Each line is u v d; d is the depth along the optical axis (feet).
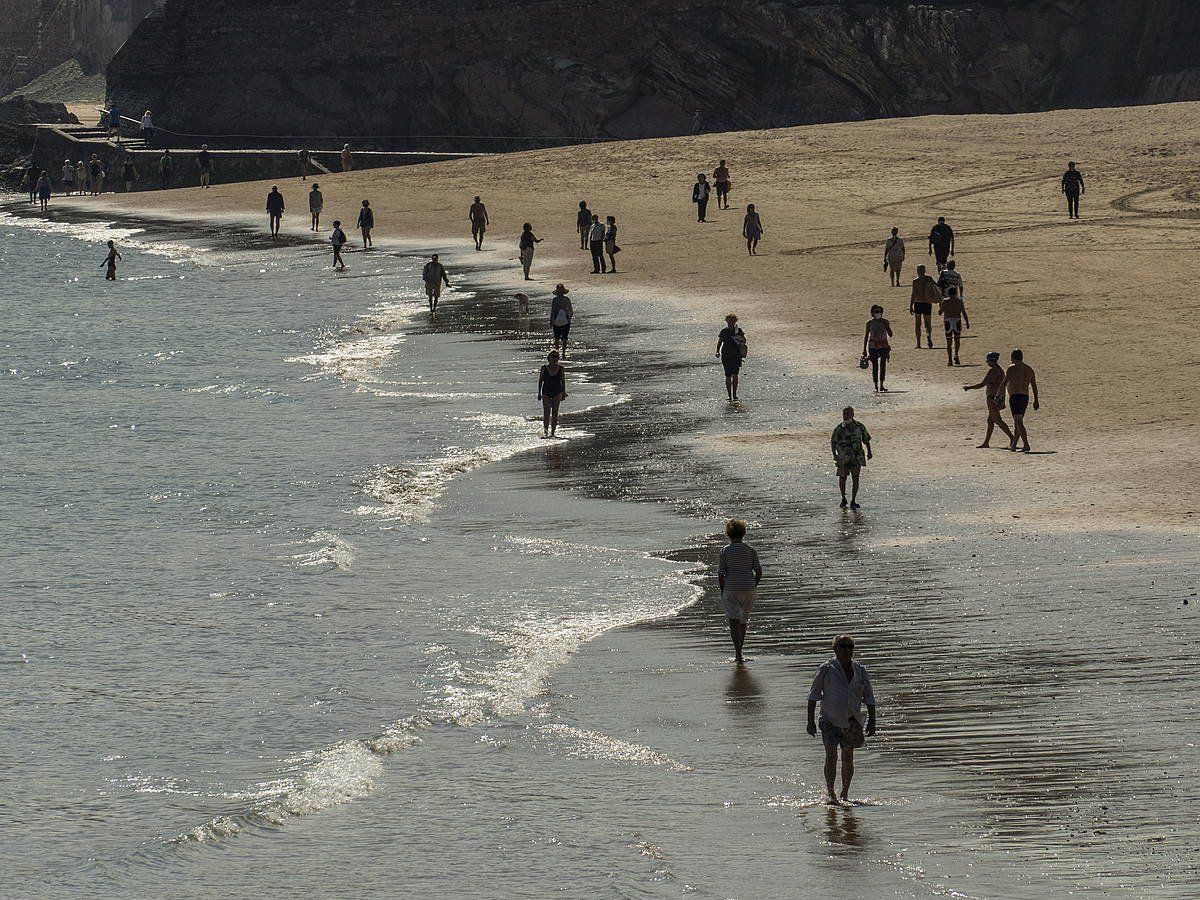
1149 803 93.81
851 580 146.61
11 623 146.30
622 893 86.63
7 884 91.97
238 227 581.12
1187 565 143.54
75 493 203.92
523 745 111.04
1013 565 147.43
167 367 312.09
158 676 130.21
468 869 91.30
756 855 90.68
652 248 446.60
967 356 274.16
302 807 101.35
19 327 375.45
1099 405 225.56
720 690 120.57
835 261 405.39
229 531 181.57
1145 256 381.19
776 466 199.52
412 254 476.54
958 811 94.58
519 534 173.37
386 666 130.52
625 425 231.91
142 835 98.78
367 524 181.37
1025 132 606.14
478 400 258.16
